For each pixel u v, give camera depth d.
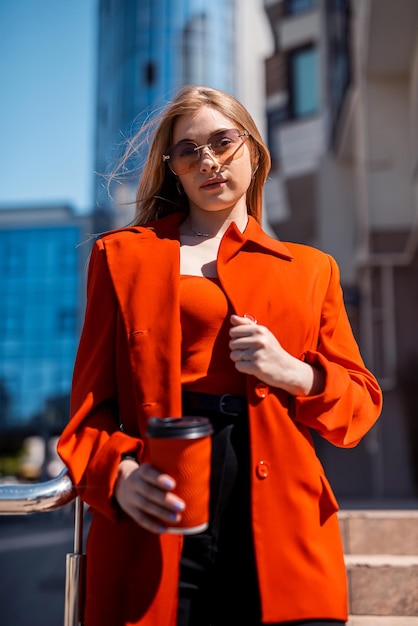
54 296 35.75
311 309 1.44
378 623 2.32
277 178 14.93
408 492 9.78
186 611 1.25
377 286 10.17
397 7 8.35
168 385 1.30
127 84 43.16
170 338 1.33
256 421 1.29
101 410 1.36
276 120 15.18
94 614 1.25
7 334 36.06
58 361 35.50
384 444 9.86
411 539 3.04
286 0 15.68
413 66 9.56
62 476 1.48
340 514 3.10
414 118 9.15
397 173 10.20
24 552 8.30
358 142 11.37
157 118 1.63
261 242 1.48
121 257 1.44
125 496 1.15
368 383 1.46
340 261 13.77
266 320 1.38
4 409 34.31
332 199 14.07
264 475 1.26
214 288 1.40
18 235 36.75
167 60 42.78
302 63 15.20
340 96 12.43
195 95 1.53
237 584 1.27
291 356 1.31
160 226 1.56
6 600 5.47
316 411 1.30
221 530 1.28
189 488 1.08
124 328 1.36
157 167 1.62
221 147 1.47
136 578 1.24
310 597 1.21
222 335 1.36
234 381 1.35
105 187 1.83
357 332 11.25
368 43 9.34
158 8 43.72
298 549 1.24
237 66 44.16
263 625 1.21
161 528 1.10
